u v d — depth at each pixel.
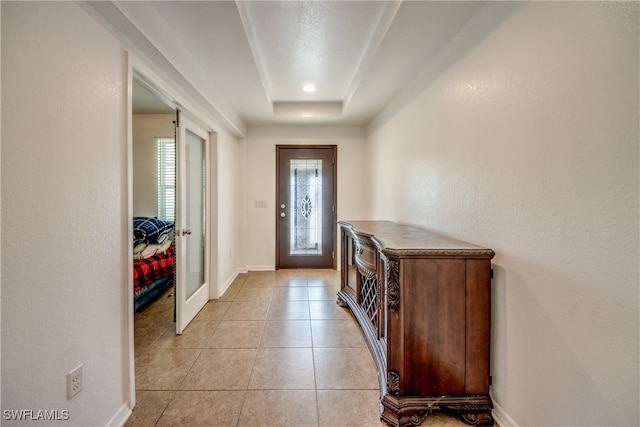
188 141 2.65
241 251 4.34
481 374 1.45
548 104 1.14
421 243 1.62
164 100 2.11
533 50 1.21
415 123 2.47
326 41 2.21
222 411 1.52
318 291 3.47
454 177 1.83
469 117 1.67
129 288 1.50
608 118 0.93
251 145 4.33
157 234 3.27
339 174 4.41
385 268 1.66
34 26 0.99
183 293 2.43
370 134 4.11
